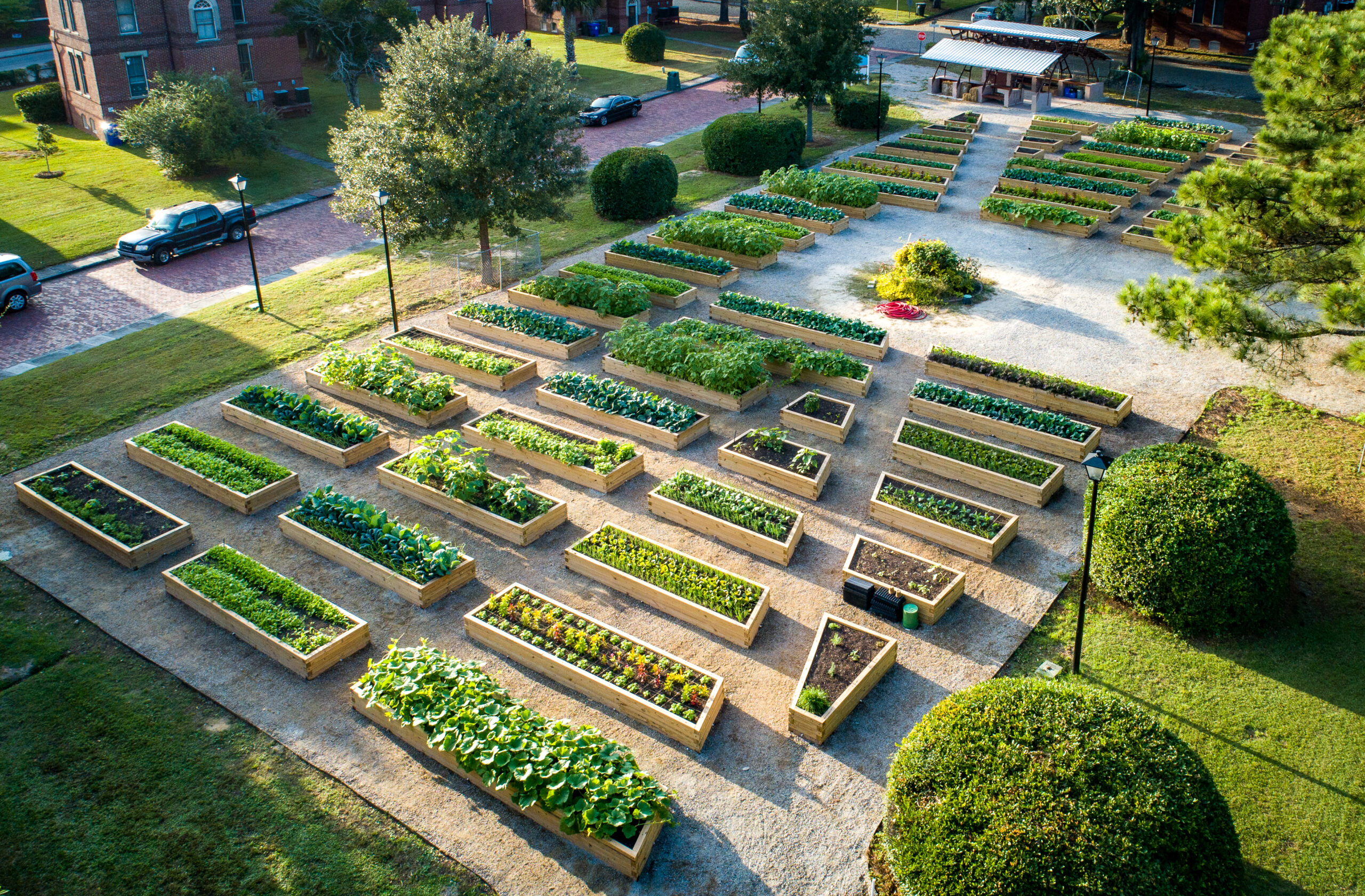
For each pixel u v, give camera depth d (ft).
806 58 123.54
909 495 53.83
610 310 75.31
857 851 35.32
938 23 168.86
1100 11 159.94
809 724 39.60
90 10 122.11
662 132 140.67
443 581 47.96
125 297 86.17
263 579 47.65
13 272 82.23
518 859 35.04
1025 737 31.78
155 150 114.01
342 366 65.77
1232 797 36.11
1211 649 43.34
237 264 94.22
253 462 57.52
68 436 62.64
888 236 95.40
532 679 43.32
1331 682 41.16
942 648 44.55
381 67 138.10
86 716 41.09
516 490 53.06
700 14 235.81
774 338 73.61
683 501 53.78
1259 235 51.16
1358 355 44.16
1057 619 45.91
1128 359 69.41
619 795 34.81
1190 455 46.62
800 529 51.62
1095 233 94.43
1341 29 54.44
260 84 140.87
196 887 33.83
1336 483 53.47
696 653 44.60
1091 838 28.89
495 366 67.77
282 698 42.22
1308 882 32.99
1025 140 126.21
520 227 99.35
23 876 34.19
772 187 104.73
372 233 86.22
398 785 38.04
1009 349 71.36
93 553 51.70
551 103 81.05
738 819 36.60
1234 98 148.87
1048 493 53.83
